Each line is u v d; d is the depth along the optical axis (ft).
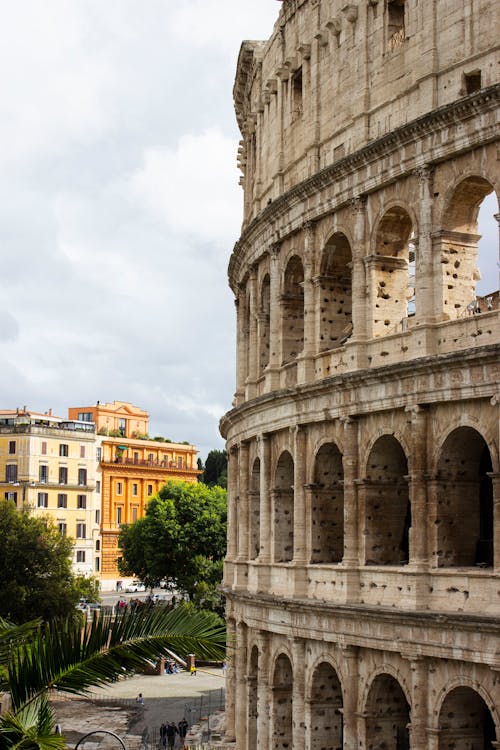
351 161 218.38
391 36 220.64
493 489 182.09
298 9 257.75
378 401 206.69
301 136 253.44
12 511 463.42
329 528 231.50
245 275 288.71
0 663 106.42
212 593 504.02
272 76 273.54
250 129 296.51
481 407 185.88
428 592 193.36
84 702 409.90
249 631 260.62
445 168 198.39
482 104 186.91
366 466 212.43
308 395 228.02
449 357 187.21
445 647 185.57
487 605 181.37
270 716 242.58
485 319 187.93
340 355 224.33
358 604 207.72
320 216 233.96
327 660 218.79
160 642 110.01
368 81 223.51
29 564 454.40
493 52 192.24
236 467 295.89
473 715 189.06
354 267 219.82
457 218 199.62
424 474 196.03
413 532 196.03
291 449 238.07
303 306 256.11
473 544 195.72
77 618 114.73
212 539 585.22
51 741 98.22
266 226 261.44
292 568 232.32
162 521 582.76
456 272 199.41
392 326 216.95
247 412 265.95
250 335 279.69
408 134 202.18
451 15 201.05
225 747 272.10
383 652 202.18
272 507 249.55
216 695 425.28
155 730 357.82
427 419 196.85
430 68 203.10
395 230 217.15
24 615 445.78
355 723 208.33
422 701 190.29
